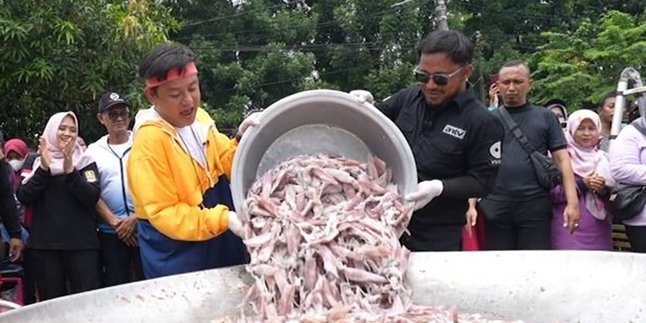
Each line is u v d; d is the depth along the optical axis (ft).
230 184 9.05
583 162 14.40
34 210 14.30
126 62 25.95
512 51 62.08
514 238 13.84
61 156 14.37
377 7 64.08
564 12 68.33
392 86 60.08
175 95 8.18
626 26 52.49
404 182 8.52
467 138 9.74
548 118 13.78
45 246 14.11
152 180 8.21
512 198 13.52
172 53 8.18
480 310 7.68
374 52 64.59
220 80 59.26
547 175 13.46
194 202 8.49
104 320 7.16
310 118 8.76
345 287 7.64
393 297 7.64
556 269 7.79
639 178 13.34
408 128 10.15
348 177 8.44
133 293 7.53
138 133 8.40
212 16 65.98
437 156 9.86
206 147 8.92
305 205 8.15
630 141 13.56
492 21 67.97
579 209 13.57
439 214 10.03
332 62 64.28
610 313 7.14
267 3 68.03
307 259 7.71
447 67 9.40
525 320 7.43
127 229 14.02
